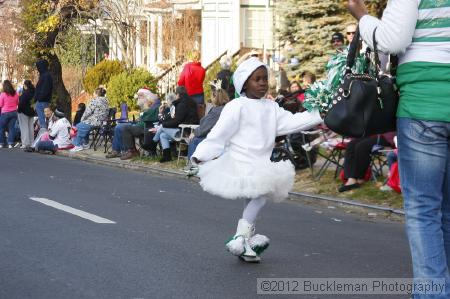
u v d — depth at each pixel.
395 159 12.77
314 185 13.92
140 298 6.45
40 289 6.72
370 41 5.22
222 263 7.83
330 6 23.16
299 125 7.59
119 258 7.95
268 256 8.28
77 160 20.19
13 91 24.58
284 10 23.92
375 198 12.55
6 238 8.88
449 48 5.02
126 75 29.34
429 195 5.12
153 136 18.47
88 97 36.19
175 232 9.56
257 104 7.60
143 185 14.85
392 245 9.20
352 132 5.38
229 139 7.64
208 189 7.60
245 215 7.78
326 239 9.53
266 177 7.49
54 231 9.35
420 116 5.04
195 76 20.00
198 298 6.47
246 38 32.19
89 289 6.73
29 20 25.45
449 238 5.36
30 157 20.67
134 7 31.20
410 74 5.10
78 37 35.50
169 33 32.50
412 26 5.01
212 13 32.94
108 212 11.03
